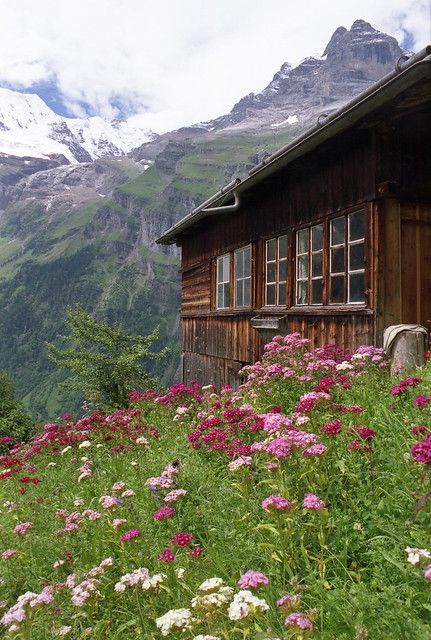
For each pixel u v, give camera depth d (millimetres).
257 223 11992
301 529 3207
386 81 6395
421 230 7973
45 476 6578
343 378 5512
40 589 3848
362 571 2939
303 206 9930
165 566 3283
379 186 7695
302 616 2320
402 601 2592
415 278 7914
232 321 13578
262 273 11852
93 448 6562
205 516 3922
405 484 3314
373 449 3732
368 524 3244
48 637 3170
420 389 4844
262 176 9922
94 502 5039
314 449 3381
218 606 2469
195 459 4988
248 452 3979
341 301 8727
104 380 23844
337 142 8406
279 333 10578
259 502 3781
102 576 3426
